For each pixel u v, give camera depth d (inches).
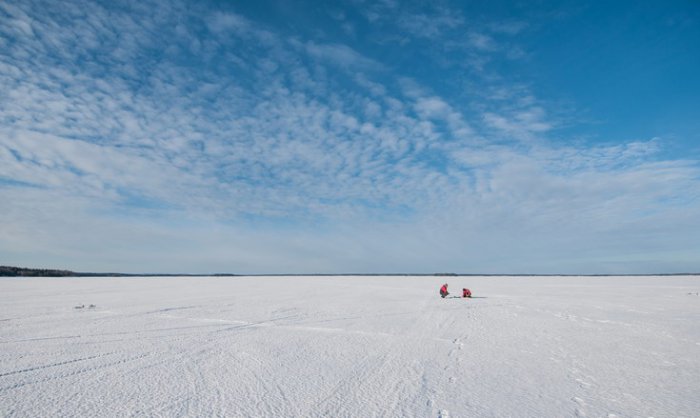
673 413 208.2
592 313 621.0
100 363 303.3
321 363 308.0
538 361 316.5
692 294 1019.9
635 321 534.6
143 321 509.0
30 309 622.5
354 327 480.1
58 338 396.2
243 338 405.4
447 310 663.1
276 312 616.7
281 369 290.2
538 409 213.2
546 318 566.3
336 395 233.5
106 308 647.8
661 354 342.0
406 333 441.4
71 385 249.6
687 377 273.3
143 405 215.6
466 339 408.5
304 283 1761.8
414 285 1579.7
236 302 774.5
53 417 198.4
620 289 1267.2
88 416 200.4
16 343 371.9
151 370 285.4
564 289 1274.6
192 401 222.4
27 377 265.4
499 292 1128.2
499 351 352.2
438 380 264.4
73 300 778.2
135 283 1636.3
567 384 256.7
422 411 209.2
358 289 1262.3
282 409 211.0
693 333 443.5
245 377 269.4
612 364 307.3
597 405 219.3
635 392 241.6
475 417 201.8
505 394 236.7
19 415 201.0
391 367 296.8
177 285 1478.8
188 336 412.8
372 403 220.7
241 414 203.8
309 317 564.7
